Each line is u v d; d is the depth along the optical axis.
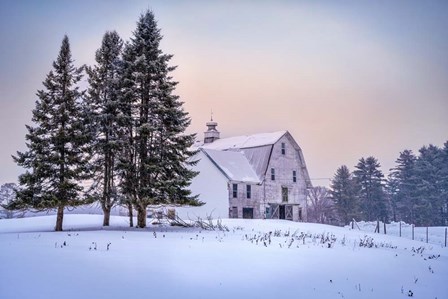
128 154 28.77
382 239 29.38
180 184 28.44
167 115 29.25
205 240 19.53
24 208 26.05
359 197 96.56
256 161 55.56
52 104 26.23
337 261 15.41
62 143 26.05
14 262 10.95
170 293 9.34
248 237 22.31
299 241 21.28
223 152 54.50
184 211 51.84
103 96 29.92
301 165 59.22
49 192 25.53
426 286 12.91
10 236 18.94
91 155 27.48
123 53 30.11
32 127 25.95
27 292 8.39
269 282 11.23
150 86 29.64
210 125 67.69
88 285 9.32
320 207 109.88
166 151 28.75
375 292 11.39
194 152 29.97
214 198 50.56
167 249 15.48
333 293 10.77
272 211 54.28
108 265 11.55
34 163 25.16
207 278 11.07
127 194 28.02
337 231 32.72
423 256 20.48
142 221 28.81
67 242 16.28
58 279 9.56
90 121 27.91
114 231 23.95
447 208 93.94
